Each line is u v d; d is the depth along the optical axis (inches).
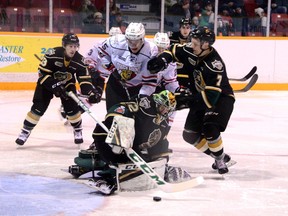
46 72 260.5
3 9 533.3
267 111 431.5
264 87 555.8
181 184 193.6
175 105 193.6
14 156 260.4
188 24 296.8
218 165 226.1
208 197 199.2
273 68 554.9
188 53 213.9
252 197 201.0
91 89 256.2
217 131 218.7
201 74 211.5
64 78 262.8
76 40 250.4
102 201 190.1
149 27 569.3
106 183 201.5
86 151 215.8
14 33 503.5
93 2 550.6
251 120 390.0
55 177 222.1
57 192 200.7
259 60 551.8
